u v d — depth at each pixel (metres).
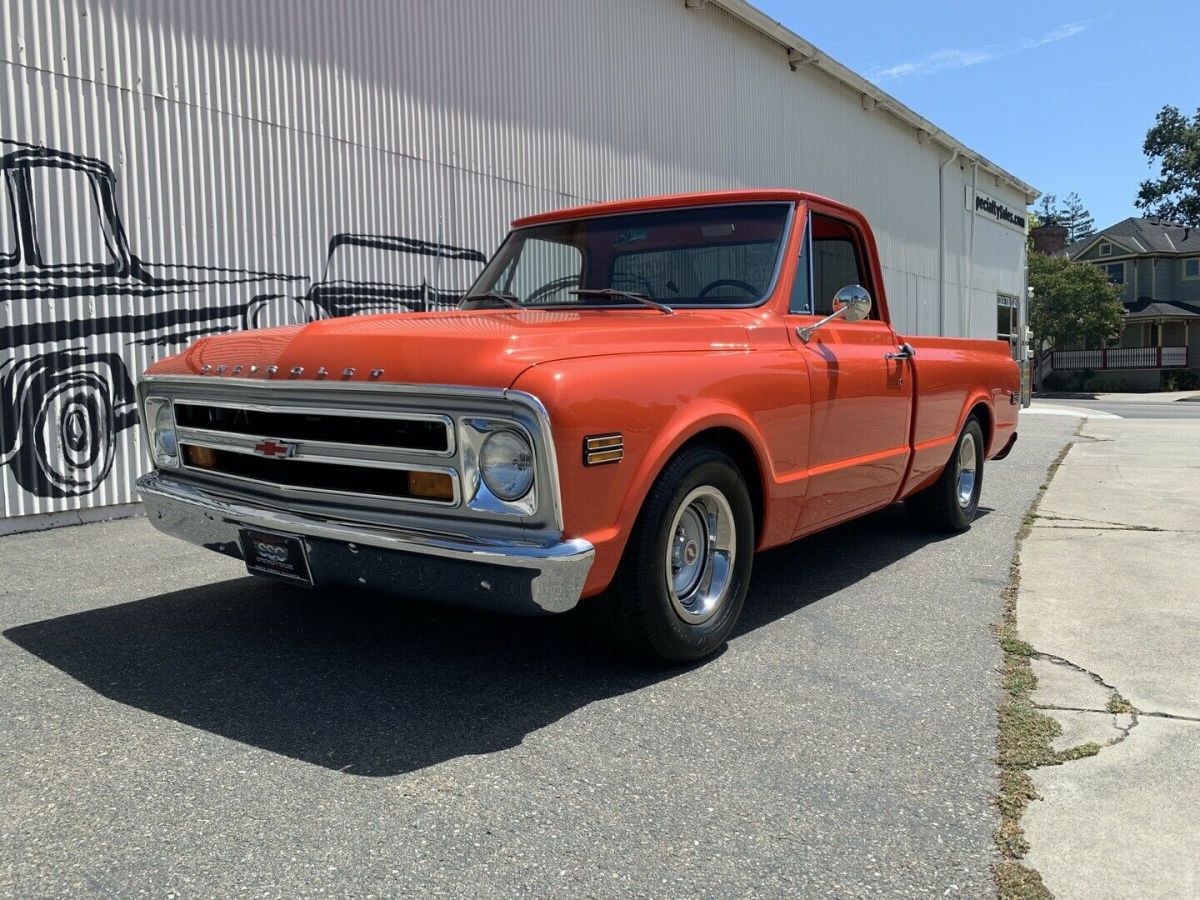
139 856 2.22
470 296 4.78
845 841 2.32
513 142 9.88
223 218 7.16
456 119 9.16
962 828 2.38
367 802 2.48
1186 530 6.12
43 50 6.09
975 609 4.32
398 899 2.06
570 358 2.99
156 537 5.90
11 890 2.08
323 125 7.88
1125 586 4.70
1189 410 24.09
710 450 3.43
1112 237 51.19
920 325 21.48
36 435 6.18
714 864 2.21
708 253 4.34
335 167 7.98
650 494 3.19
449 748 2.81
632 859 2.23
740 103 14.20
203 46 6.98
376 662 3.53
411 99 8.66
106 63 6.41
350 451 3.06
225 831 2.33
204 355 3.63
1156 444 12.14
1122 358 46.44
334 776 2.62
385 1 8.38
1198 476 8.77
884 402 4.76
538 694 3.23
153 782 2.58
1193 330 46.56
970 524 6.38
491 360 2.84
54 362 6.24
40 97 6.08
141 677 3.37
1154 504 7.16
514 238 4.88
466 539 2.81
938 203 22.31
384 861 2.21
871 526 6.37
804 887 2.12
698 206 4.46
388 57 8.43
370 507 3.06
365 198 8.25
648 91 12.09
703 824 2.39
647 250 4.43
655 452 3.12
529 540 2.79
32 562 5.17
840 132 17.38
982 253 25.53
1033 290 44.56
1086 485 8.27
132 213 6.61
